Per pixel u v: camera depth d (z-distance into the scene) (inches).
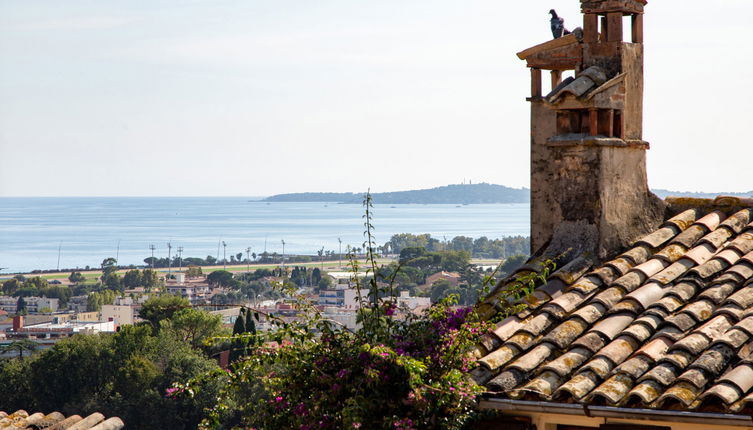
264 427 279.9
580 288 301.3
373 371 255.0
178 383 292.8
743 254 312.8
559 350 274.1
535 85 371.6
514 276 321.4
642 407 239.8
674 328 269.7
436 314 279.9
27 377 3690.9
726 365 246.7
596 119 325.4
